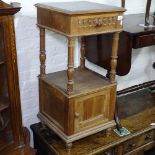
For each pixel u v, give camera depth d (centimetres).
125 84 258
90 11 142
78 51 207
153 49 263
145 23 189
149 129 198
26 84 193
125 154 193
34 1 177
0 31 130
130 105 231
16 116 149
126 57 174
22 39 180
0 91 146
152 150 226
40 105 185
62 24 145
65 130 165
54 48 197
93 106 168
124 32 170
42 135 186
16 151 152
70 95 155
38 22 164
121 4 202
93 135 186
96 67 228
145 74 270
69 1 185
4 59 135
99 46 188
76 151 172
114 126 193
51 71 201
